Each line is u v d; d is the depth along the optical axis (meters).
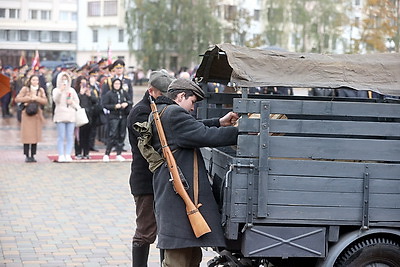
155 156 7.43
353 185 7.10
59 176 17.17
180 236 7.15
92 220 12.41
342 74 7.30
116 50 94.00
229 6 72.62
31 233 11.39
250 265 7.83
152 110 7.49
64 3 94.12
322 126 7.05
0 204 13.67
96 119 21.97
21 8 91.56
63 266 9.59
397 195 7.16
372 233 7.20
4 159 20.20
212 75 9.02
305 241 7.11
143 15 76.00
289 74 7.25
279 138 7.01
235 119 7.87
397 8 34.50
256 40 64.19
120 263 9.80
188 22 74.12
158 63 76.06
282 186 7.02
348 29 53.88
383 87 7.27
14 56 92.06
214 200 7.32
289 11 66.50
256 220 7.02
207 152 8.31
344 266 7.27
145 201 8.62
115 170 18.34
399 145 7.13
